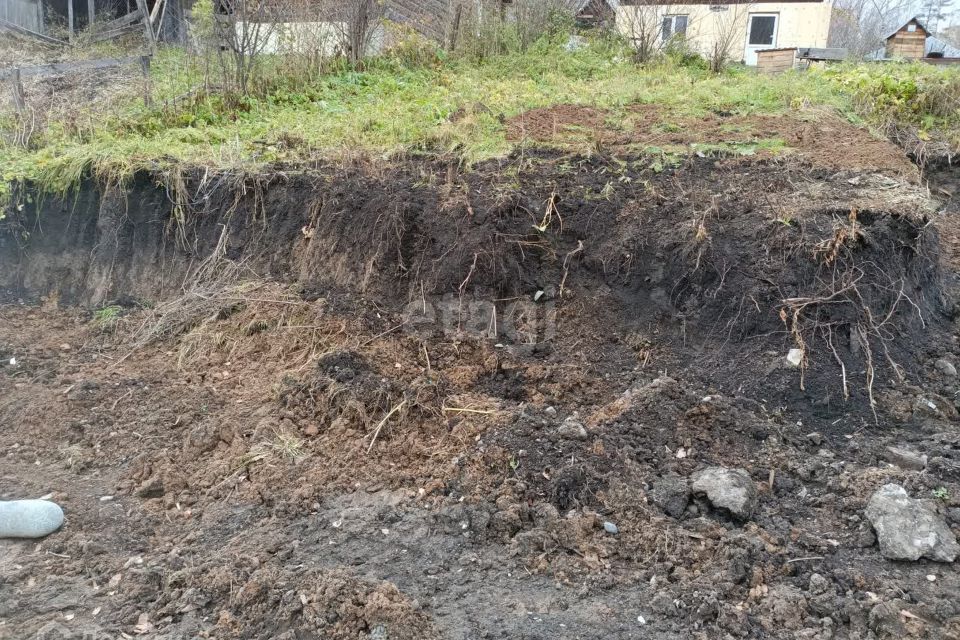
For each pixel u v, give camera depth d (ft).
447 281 16.79
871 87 25.96
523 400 15.12
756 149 19.22
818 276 14.99
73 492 13.16
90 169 21.01
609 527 11.66
